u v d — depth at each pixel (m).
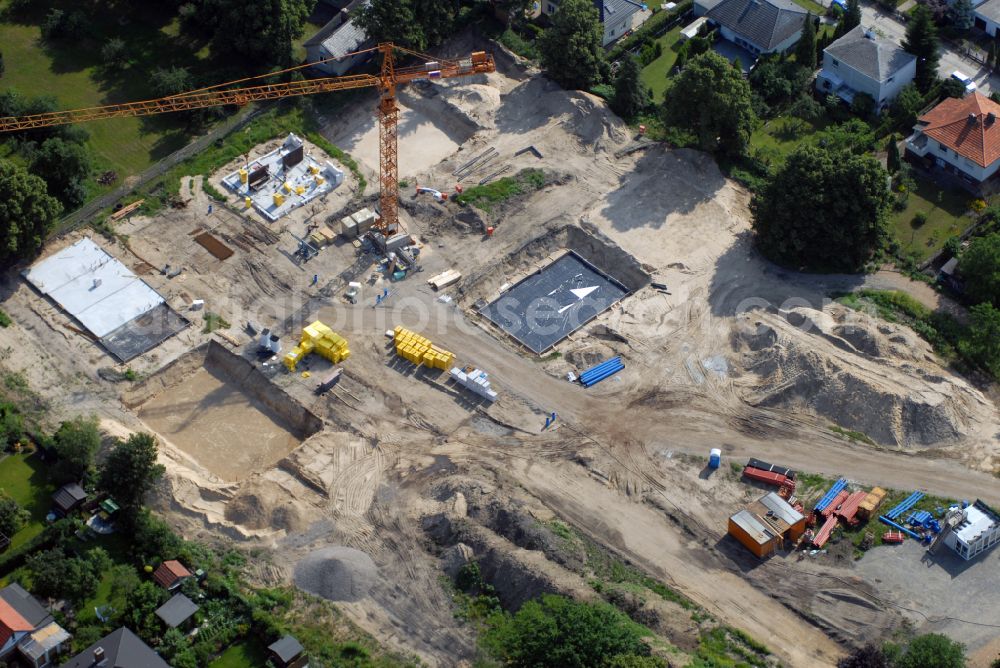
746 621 127.94
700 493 141.38
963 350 154.25
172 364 156.25
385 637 126.69
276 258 169.62
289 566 133.88
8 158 178.38
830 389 148.75
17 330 158.75
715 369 155.25
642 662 115.56
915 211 175.00
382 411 151.62
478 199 176.88
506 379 155.00
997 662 121.50
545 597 121.94
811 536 135.62
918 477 141.12
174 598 127.50
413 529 137.75
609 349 158.00
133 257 168.62
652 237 172.38
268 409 154.75
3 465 141.88
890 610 128.12
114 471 133.00
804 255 167.00
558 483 142.88
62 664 120.38
